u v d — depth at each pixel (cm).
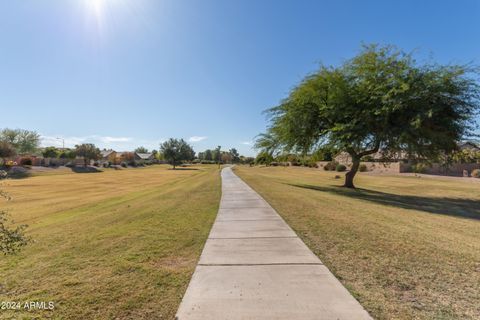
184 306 266
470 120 1234
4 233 335
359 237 491
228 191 1225
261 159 2056
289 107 1639
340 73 1507
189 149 7644
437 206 1102
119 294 291
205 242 470
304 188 1491
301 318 243
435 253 411
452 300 278
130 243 468
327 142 1608
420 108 1209
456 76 1213
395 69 1288
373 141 1501
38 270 354
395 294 288
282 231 534
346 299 275
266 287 302
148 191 1580
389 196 1386
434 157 1395
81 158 6881
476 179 2525
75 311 260
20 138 6544
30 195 1642
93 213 789
